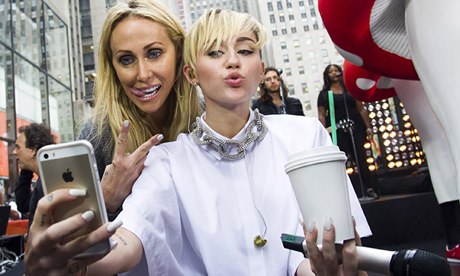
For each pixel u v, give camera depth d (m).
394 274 0.54
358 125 3.72
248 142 0.83
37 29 10.77
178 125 1.26
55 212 0.52
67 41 12.36
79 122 1.56
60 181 0.52
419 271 0.52
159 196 0.75
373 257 0.56
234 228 0.77
